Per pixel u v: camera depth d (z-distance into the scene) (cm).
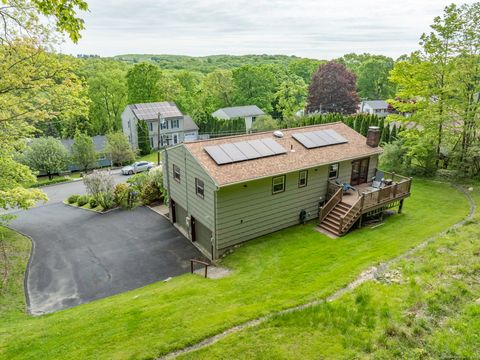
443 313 680
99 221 2041
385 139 3262
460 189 2086
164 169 1920
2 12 980
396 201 1720
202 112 5450
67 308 1132
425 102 2275
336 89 5419
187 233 1798
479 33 2005
